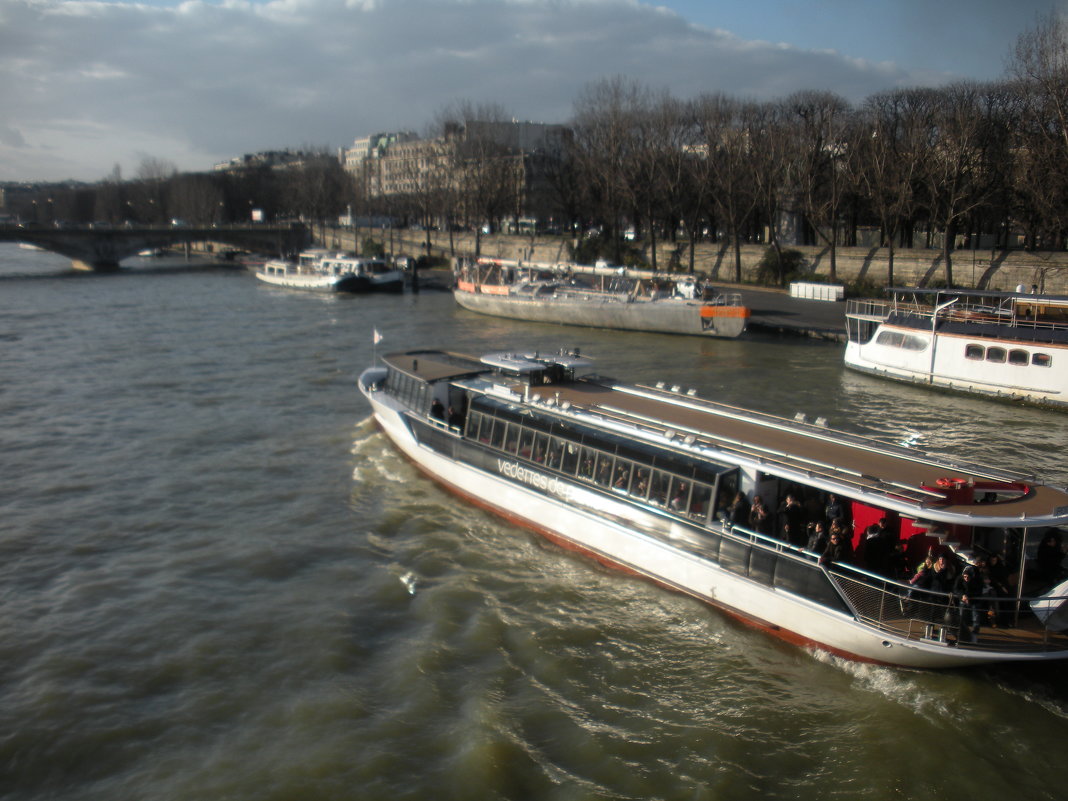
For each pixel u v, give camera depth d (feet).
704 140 309.63
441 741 53.06
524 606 69.92
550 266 251.39
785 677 60.59
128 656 62.59
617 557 76.07
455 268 317.42
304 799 48.26
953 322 146.82
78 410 132.05
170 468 103.76
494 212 411.13
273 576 75.31
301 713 55.67
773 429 78.95
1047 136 197.47
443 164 441.27
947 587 57.93
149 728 54.54
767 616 65.10
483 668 61.00
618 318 222.48
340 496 94.12
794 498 67.05
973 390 144.87
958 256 234.79
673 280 230.07
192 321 235.40
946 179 224.53
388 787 49.14
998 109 232.73
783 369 169.27
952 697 57.21
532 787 49.26
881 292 240.53
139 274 415.03
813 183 263.90
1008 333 139.13
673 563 71.20
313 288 329.11
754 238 352.49
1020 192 217.56
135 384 150.20
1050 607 56.54
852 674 60.54
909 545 62.85
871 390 149.59
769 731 54.54
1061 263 212.84
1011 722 55.01
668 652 63.52
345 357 176.96
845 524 62.59
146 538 83.51
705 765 51.24
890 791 49.19
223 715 55.77
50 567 77.36
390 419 104.83
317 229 576.20
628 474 75.25
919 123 234.38
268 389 145.69
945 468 67.56
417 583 73.87
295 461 105.91
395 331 219.61
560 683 59.36
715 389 149.89
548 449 82.74
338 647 63.21
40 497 94.38
